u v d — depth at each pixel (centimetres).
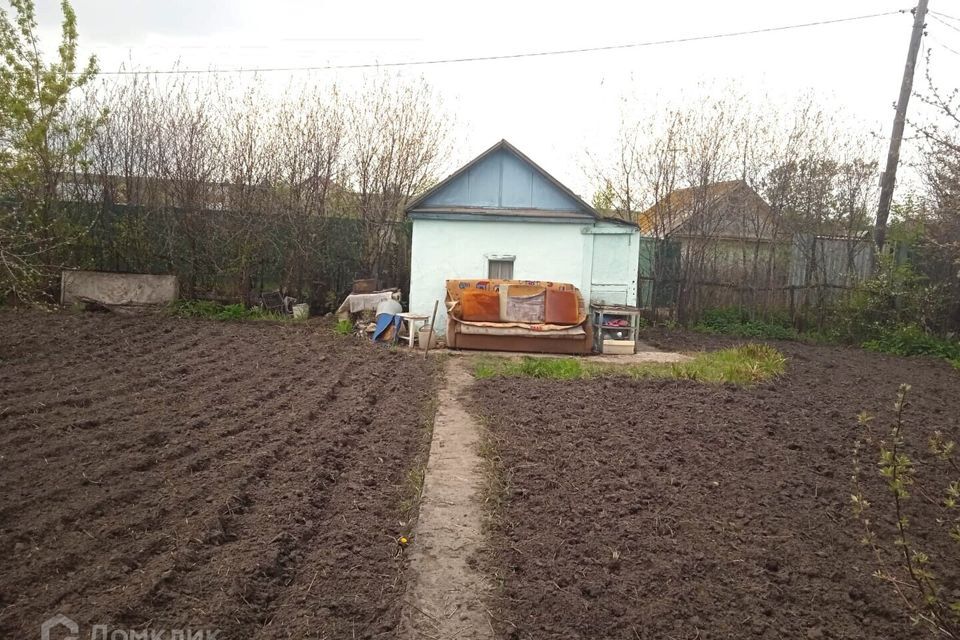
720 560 423
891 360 1267
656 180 1606
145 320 1270
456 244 1273
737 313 1563
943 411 845
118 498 459
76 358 911
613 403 784
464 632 348
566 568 410
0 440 566
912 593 391
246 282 1445
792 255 1555
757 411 772
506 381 893
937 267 1423
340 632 339
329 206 1516
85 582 354
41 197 1365
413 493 520
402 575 399
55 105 1348
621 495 518
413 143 1578
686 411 756
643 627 352
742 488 544
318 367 951
